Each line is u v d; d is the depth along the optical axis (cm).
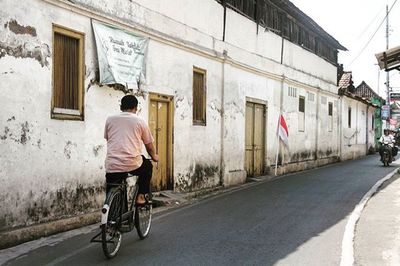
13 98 714
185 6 1271
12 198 711
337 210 1041
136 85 1030
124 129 679
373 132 4081
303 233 810
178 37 1216
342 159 2900
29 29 745
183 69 1241
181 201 1140
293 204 1119
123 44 987
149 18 1091
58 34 832
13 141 713
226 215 970
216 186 1423
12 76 712
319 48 2631
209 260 634
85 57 887
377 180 1658
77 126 860
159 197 1120
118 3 980
